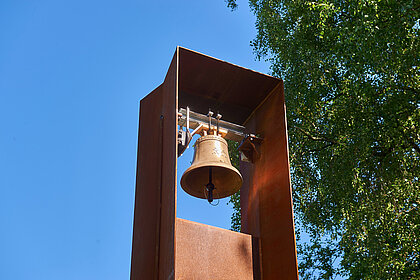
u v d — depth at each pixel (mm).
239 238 6297
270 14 14320
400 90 11797
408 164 11812
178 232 5949
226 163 6582
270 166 6715
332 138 12594
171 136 5910
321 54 12586
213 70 6914
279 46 13594
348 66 11203
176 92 5969
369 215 10961
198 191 6777
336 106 12281
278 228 6223
